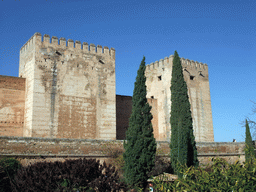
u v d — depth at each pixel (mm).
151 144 20000
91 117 30375
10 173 18406
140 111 20594
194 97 40094
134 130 20125
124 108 38281
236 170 7707
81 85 30359
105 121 31297
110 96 32250
